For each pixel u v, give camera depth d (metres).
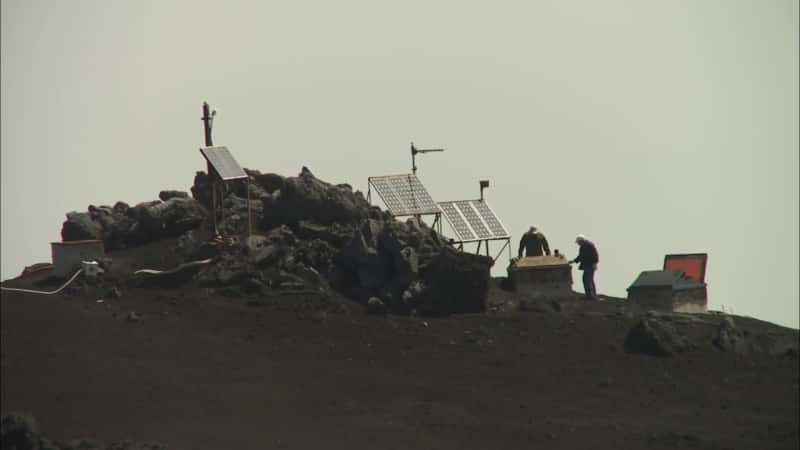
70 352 148.62
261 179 192.50
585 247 182.38
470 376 151.12
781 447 137.12
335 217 182.25
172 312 161.50
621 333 167.38
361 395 144.38
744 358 166.12
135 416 135.50
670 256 188.12
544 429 139.00
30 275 178.00
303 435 133.62
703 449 136.12
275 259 172.00
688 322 172.00
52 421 133.00
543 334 165.25
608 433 138.88
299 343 156.00
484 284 169.62
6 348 148.62
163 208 183.12
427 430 136.88
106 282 169.62
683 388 153.50
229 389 143.00
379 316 165.38
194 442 130.25
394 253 170.00
